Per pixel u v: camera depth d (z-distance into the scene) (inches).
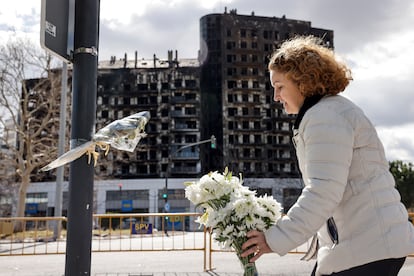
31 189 2797.7
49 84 1231.5
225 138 3065.9
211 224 86.2
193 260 418.3
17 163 1223.5
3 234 869.8
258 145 3102.9
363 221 76.3
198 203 91.0
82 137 125.2
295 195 3061.0
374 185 77.9
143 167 2977.4
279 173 3090.6
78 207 120.9
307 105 85.0
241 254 83.0
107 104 3139.8
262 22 3287.4
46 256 485.4
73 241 120.9
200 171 3002.0
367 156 79.3
